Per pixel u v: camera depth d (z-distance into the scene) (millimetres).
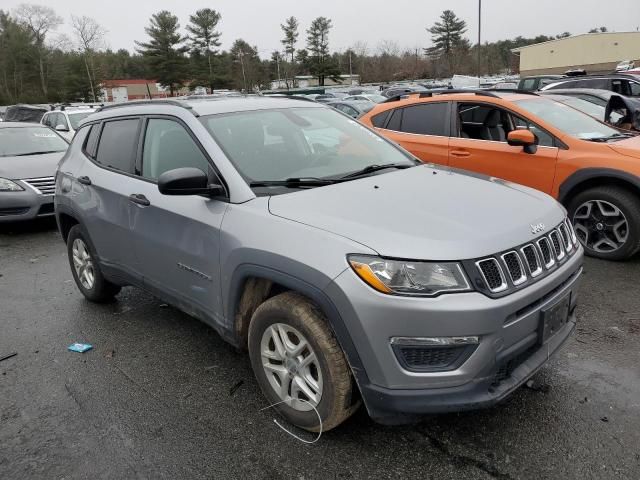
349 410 2678
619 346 3635
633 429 2787
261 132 3535
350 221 2617
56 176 4949
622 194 5051
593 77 12898
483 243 2457
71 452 2842
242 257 2846
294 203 2869
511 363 2533
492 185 3258
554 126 5566
